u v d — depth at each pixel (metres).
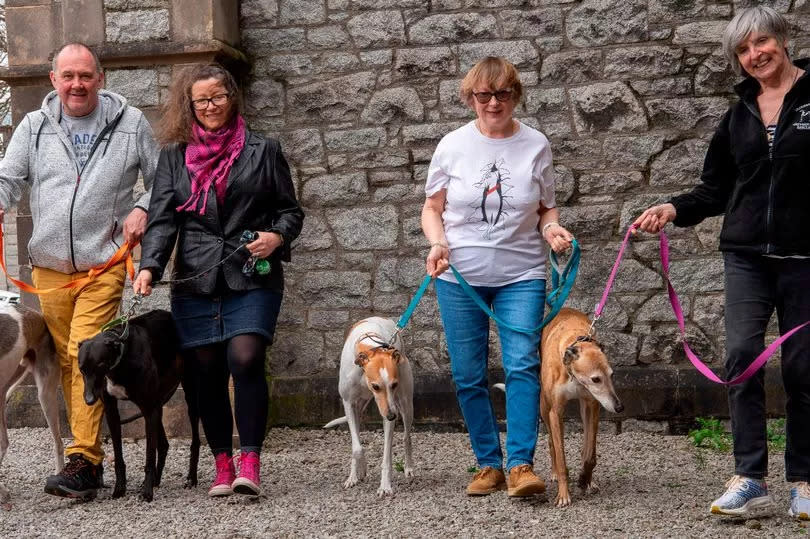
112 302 4.77
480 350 4.53
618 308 6.36
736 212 4.04
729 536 3.78
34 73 6.23
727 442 5.81
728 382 3.97
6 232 10.72
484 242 4.39
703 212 4.30
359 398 4.91
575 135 6.39
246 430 4.52
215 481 4.70
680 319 4.35
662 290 6.33
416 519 4.12
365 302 6.57
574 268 4.48
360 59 6.56
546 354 4.49
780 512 4.15
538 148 4.38
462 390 4.54
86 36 6.11
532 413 4.34
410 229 6.53
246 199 4.55
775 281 4.02
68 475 4.54
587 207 6.38
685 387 6.18
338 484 4.96
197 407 4.89
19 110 6.30
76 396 4.67
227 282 4.48
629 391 6.23
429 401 6.39
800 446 4.00
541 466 5.31
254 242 4.40
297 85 6.62
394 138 6.55
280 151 4.68
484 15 6.44
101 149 4.76
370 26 6.54
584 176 6.38
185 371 4.85
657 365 6.32
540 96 6.41
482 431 4.57
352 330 5.02
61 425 6.32
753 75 3.97
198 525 4.12
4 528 4.16
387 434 4.62
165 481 5.07
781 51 3.92
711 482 4.81
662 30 6.30
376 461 5.60
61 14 6.23
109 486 4.95
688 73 6.29
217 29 6.12
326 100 6.59
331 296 6.60
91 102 4.74
